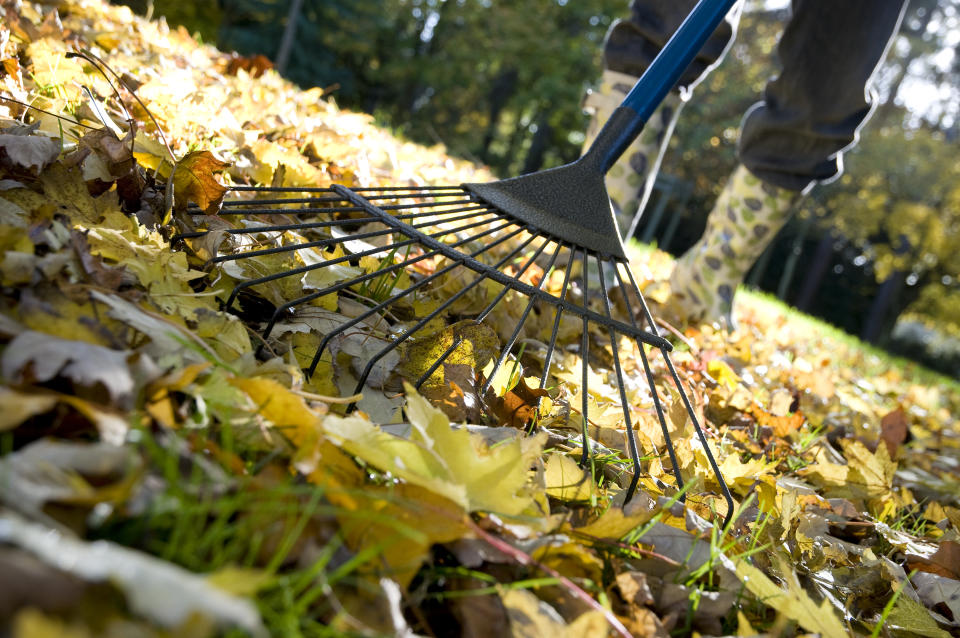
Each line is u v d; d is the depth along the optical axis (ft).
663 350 2.28
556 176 2.57
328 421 1.63
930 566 2.42
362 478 1.66
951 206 36.37
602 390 2.77
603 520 1.77
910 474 3.92
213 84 4.70
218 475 1.46
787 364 5.32
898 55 38.42
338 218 3.58
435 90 36.17
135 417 1.46
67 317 1.68
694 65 4.18
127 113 2.67
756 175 4.73
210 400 1.61
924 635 2.00
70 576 1.03
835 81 4.49
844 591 2.14
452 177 6.11
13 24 3.52
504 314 3.04
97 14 4.93
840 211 37.81
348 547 1.53
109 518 1.27
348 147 4.12
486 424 2.15
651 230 37.32
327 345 2.23
